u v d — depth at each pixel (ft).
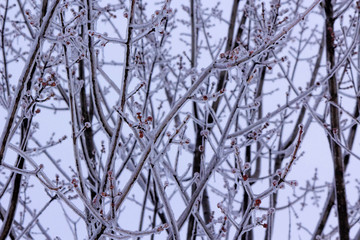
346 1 12.40
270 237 12.13
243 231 8.75
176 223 8.95
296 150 8.27
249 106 9.34
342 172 11.59
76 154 8.72
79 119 11.02
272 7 12.96
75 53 11.07
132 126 8.57
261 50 8.59
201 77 8.87
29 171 8.45
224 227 9.76
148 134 8.62
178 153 10.06
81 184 8.82
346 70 12.66
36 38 8.26
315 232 12.88
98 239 8.74
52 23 9.05
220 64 8.79
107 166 8.99
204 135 9.88
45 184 8.63
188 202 9.81
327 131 11.74
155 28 8.16
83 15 9.61
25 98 8.90
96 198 9.11
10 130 8.23
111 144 8.89
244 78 9.29
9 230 9.56
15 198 9.67
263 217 8.73
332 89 11.76
